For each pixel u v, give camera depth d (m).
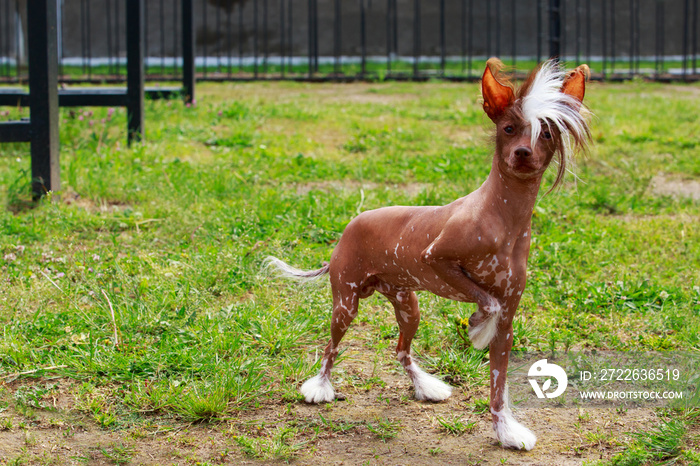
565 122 3.32
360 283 4.10
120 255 6.42
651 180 9.10
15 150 9.98
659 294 5.66
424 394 4.29
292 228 6.98
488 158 3.76
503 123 3.38
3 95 10.03
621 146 10.53
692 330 4.99
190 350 4.58
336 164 9.53
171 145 10.31
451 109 13.31
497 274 3.53
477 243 3.43
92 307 5.24
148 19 22.47
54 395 4.21
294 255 6.33
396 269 3.90
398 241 3.83
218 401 4.05
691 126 11.73
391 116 12.77
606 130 11.38
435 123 12.23
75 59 23.09
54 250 6.44
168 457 3.65
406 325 4.24
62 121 11.03
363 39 18.22
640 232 7.12
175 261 6.04
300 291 5.61
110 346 4.70
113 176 8.48
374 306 5.56
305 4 22.42
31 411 4.01
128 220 7.16
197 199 7.84
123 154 9.58
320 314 5.34
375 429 3.91
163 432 3.90
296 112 12.73
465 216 3.48
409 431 3.92
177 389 4.21
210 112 12.55
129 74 10.20
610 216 7.87
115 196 8.07
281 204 7.61
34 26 7.52
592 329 5.20
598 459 3.62
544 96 3.26
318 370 4.56
